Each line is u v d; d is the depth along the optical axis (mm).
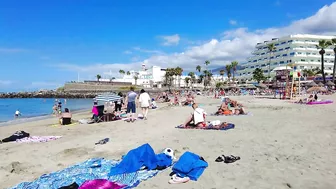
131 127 13383
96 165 6387
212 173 5711
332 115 15273
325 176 5336
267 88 73875
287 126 11484
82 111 31922
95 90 112688
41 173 6359
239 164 6273
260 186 4965
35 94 107250
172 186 5125
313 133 9695
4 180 5922
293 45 107250
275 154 7051
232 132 10430
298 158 6609
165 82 135000
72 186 4938
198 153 7395
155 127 13031
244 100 36750
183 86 140250
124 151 8125
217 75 154125
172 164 6441
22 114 31031
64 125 15859
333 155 6805
